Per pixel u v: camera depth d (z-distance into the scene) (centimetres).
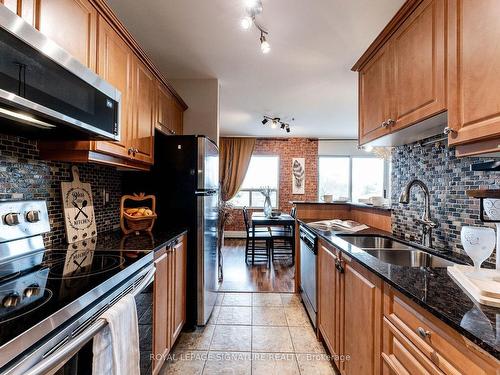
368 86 189
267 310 274
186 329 234
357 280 142
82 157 146
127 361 107
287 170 674
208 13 193
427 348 87
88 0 134
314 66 279
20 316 74
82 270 116
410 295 91
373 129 181
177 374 180
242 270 412
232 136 663
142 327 139
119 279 113
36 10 104
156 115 226
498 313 77
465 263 130
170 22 204
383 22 203
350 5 184
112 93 136
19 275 109
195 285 234
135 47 180
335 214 315
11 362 63
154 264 156
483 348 63
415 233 190
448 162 160
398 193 213
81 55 129
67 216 169
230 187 660
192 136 238
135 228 209
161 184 238
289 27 210
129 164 190
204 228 237
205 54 254
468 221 144
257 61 268
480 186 137
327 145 675
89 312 91
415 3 133
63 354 76
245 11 187
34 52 89
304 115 471
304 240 272
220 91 353
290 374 181
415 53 135
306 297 269
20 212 134
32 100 88
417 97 133
